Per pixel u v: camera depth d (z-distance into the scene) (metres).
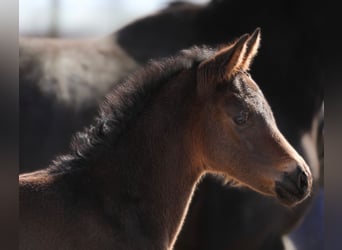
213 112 6.80
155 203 6.80
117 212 6.53
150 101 6.99
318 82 10.66
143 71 7.20
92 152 6.73
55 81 10.75
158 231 6.81
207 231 10.40
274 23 10.60
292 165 6.61
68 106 10.64
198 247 10.52
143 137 6.84
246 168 6.74
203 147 6.91
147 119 6.90
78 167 6.65
